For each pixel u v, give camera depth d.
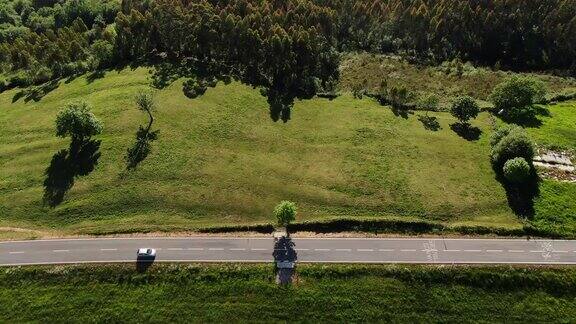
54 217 99.50
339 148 114.88
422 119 126.06
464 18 157.75
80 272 87.75
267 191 103.50
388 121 124.31
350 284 86.50
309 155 113.19
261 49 140.00
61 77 150.12
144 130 118.12
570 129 121.00
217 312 83.12
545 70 151.00
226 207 100.38
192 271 87.75
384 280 87.06
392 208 99.75
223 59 146.38
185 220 98.00
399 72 149.12
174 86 134.38
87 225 97.44
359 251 91.75
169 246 92.25
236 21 141.75
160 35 149.38
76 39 157.75
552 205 99.38
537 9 156.00
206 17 142.25
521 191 102.44
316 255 90.88
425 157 111.62
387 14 162.62
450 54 156.88
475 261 89.88
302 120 125.06
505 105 125.38
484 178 105.62
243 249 91.94
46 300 84.50
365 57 156.38
